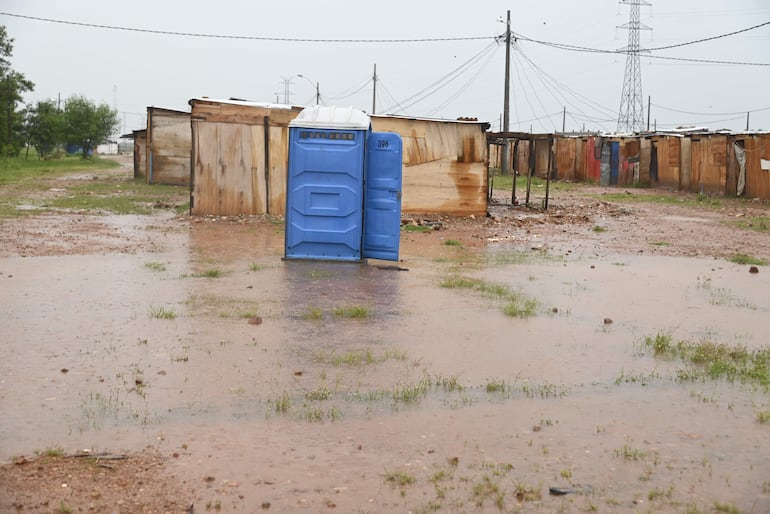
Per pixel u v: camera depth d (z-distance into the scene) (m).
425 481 4.34
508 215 23.33
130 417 5.23
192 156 20.14
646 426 5.32
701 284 11.39
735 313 9.30
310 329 7.86
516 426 5.26
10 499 3.98
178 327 7.75
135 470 4.39
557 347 7.43
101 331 7.50
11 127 63.69
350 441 4.91
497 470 4.51
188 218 19.61
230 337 7.41
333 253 12.56
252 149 20.28
